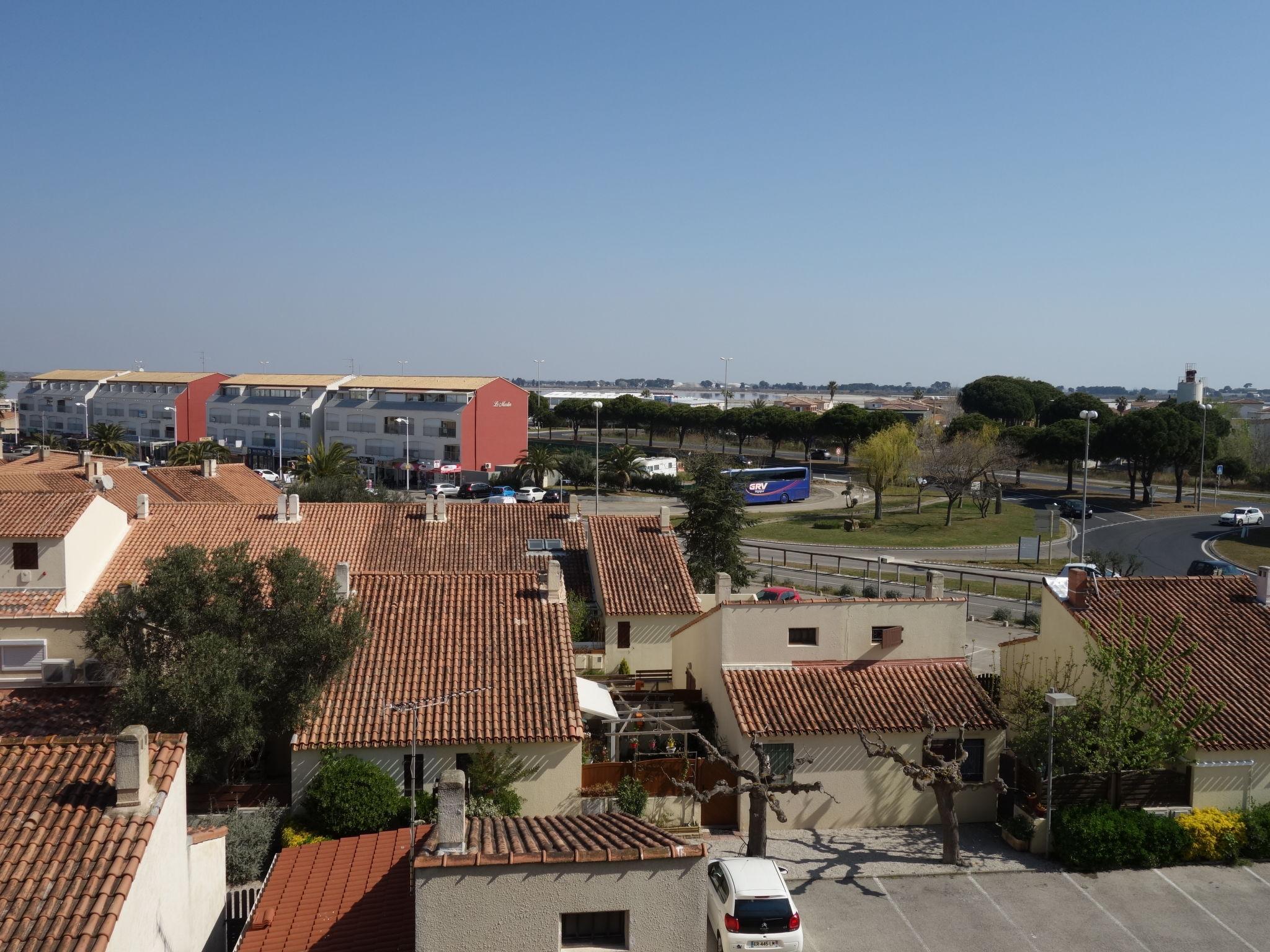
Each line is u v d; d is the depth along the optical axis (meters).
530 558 46.38
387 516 48.41
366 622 30.28
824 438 143.88
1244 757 27.95
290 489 71.00
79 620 32.12
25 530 33.03
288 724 26.62
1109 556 69.81
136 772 17.22
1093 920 23.95
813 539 88.31
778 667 30.72
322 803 25.61
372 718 27.31
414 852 19.86
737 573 59.69
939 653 31.34
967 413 179.50
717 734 30.88
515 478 116.94
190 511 44.97
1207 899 24.97
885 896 24.95
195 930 20.23
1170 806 27.97
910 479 113.81
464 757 27.20
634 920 16.55
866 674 30.70
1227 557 78.25
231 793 27.44
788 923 21.27
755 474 110.44
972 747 29.59
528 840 17.47
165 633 27.23
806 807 28.84
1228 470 127.00
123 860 16.19
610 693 33.66
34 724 29.08
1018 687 33.06
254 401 141.12
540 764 27.28
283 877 22.12
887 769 28.95
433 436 124.94
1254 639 31.83
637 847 16.77
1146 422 103.38
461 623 31.42
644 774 28.81
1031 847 27.27
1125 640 29.16
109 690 31.20
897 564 70.94
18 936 14.72
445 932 16.23
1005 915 24.11
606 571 44.19
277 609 27.45
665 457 124.38
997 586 66.88
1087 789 27.72
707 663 32.88
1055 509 80.25
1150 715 27.66
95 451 123.81
